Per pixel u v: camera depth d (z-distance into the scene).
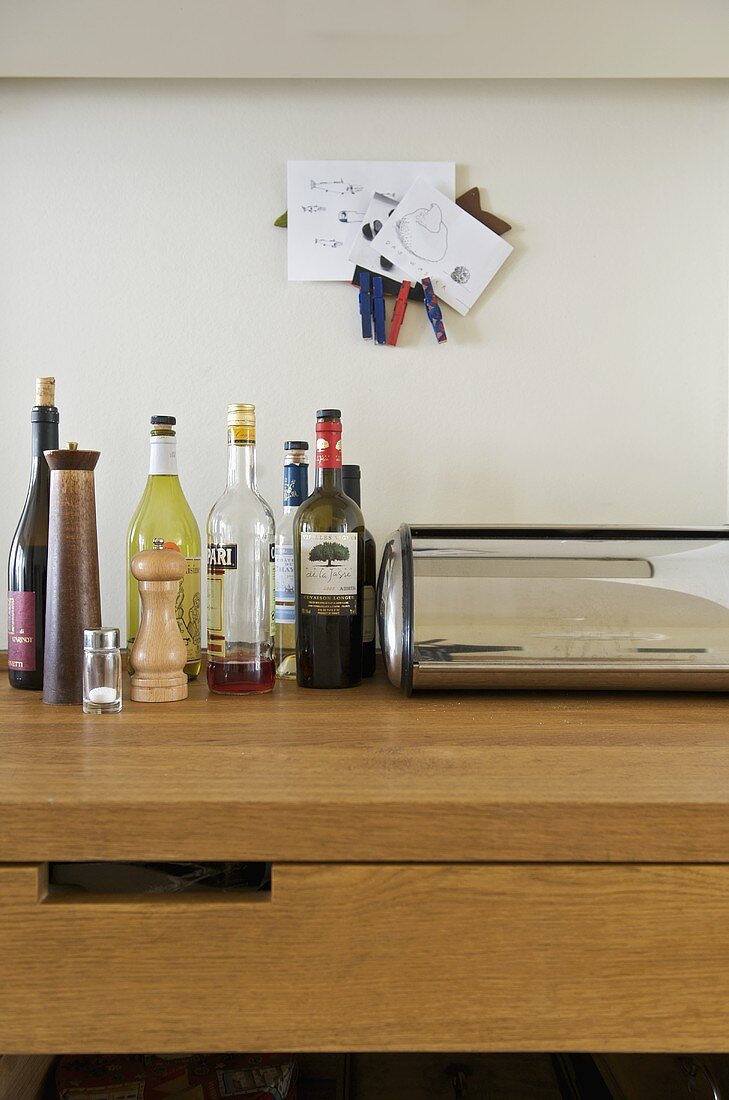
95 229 1.26
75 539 0.97
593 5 1.08
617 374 1.28
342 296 1.27
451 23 1.11
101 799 0.64
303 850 0.65
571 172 1.27
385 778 0.69
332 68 1.20
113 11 1.08
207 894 0.67
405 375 1.28
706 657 0.99
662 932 0.65
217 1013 0.65
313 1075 1.04
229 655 1.06
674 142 1.27
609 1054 0.98
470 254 1.26
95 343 1.26
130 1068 0.91
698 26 1.11
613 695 1.06
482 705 0.99
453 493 1.28
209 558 1.05
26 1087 0.84
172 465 1.11
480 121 1.26
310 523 1.07
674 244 1.28
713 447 1.29
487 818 0.64
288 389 1.27
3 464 1.26
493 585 1.01
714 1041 0.65
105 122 1.25
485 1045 0.65
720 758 0.76
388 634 1.01
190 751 0.77
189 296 1.26
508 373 1.28
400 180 1.26
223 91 1.26
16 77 1.23
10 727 0.87
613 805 0.64
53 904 0.65
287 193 1.25
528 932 0.65
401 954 0.65
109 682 0.94
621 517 1.29
